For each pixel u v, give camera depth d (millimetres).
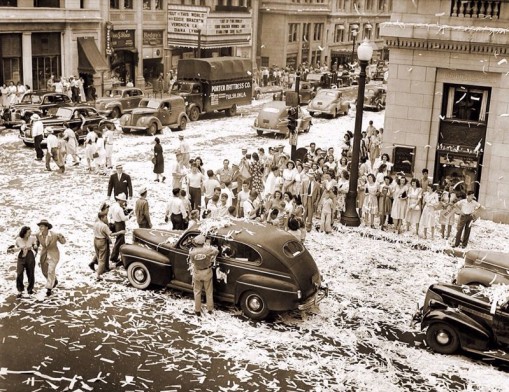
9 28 37188
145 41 48656
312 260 12766
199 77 37625
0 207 18703
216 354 10922
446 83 20625
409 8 20297
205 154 27797
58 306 12422
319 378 10336
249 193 18125
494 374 10781
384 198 18516
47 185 21531
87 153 23688
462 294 11492
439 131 21094
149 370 10305
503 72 19531
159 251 13367
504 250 17281
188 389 9812
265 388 9953
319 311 12859
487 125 20219
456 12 19844
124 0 46219
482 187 20609
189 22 49688
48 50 40594
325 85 51312
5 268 14250
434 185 18078
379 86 46656
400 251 16891
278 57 62906
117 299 12891
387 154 20906
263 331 11883
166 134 32688
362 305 13273
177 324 11961
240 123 37812
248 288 12180
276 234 12758
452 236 18438
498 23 19344
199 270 12156
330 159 21156
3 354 10523
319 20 68938
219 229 12734
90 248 15688
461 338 11281
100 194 20656
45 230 12695
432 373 10734
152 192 21438
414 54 20562
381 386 10195
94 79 42312
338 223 19234
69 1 41031
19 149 27234
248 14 54750
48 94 31547
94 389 9672
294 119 22859
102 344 11047
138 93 37812
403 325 12477
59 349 10797
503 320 11023
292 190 18375
